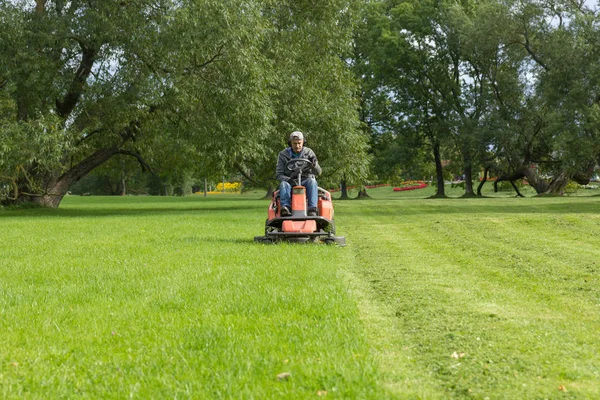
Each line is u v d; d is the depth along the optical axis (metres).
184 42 23.23
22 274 8.24
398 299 6.53
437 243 12.52
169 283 7.34
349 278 7.93
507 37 49.31
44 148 22.19
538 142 54.25
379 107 59.38
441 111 58.53
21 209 31.45
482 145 52.66
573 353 4.47
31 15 24.19
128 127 29.42
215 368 4.05
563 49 46.28
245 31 24.12
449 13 54.19
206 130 24.91
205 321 5.33
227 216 23.84
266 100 25.92
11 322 5.39
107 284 7.32
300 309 5.80
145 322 5.34
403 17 56.03
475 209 29.66
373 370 3.99
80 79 25.97
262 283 7.26
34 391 3.73
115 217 23.61
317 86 31.42
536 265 9.05
